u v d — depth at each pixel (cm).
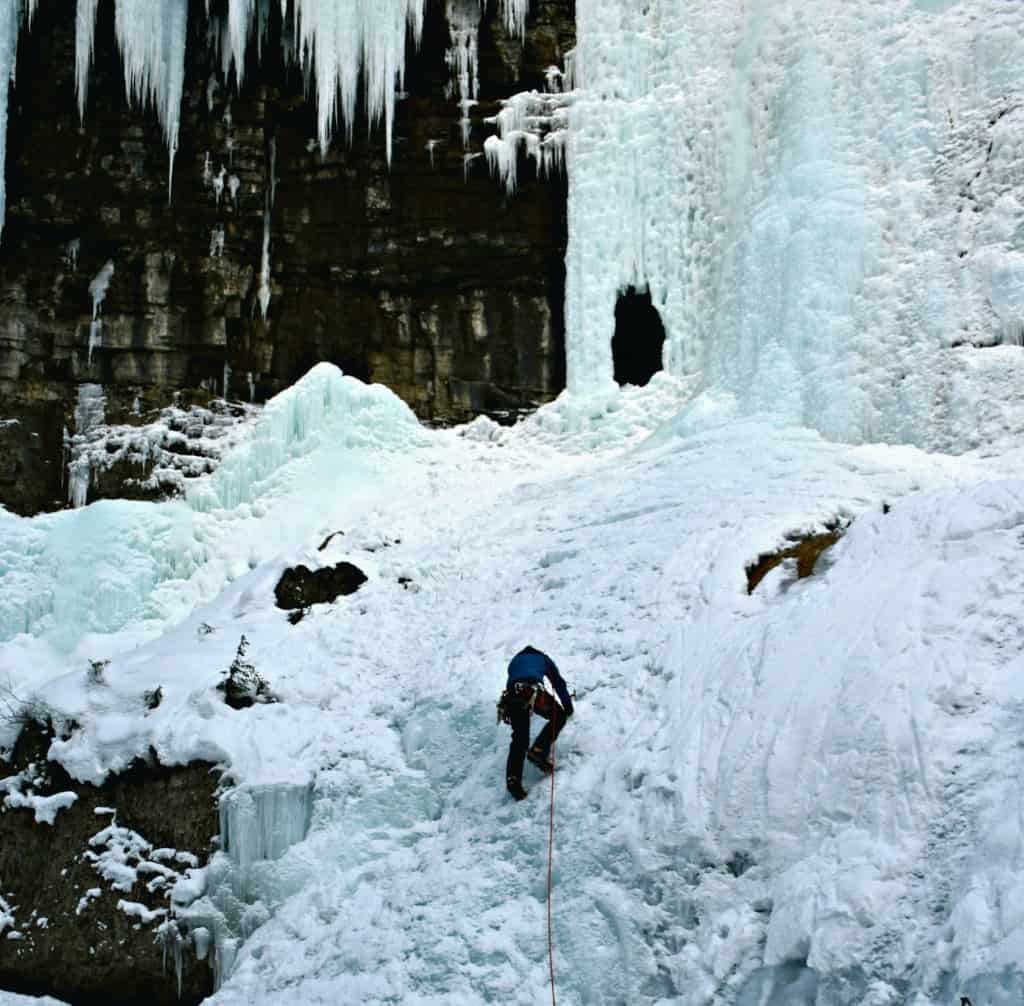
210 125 2080
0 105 1995
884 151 1769
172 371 2003
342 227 2094
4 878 1165
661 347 2041
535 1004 809
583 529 1392
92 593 1747
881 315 1644
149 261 2028
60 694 1258
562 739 975
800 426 1631
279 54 2105
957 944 636
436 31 2120
